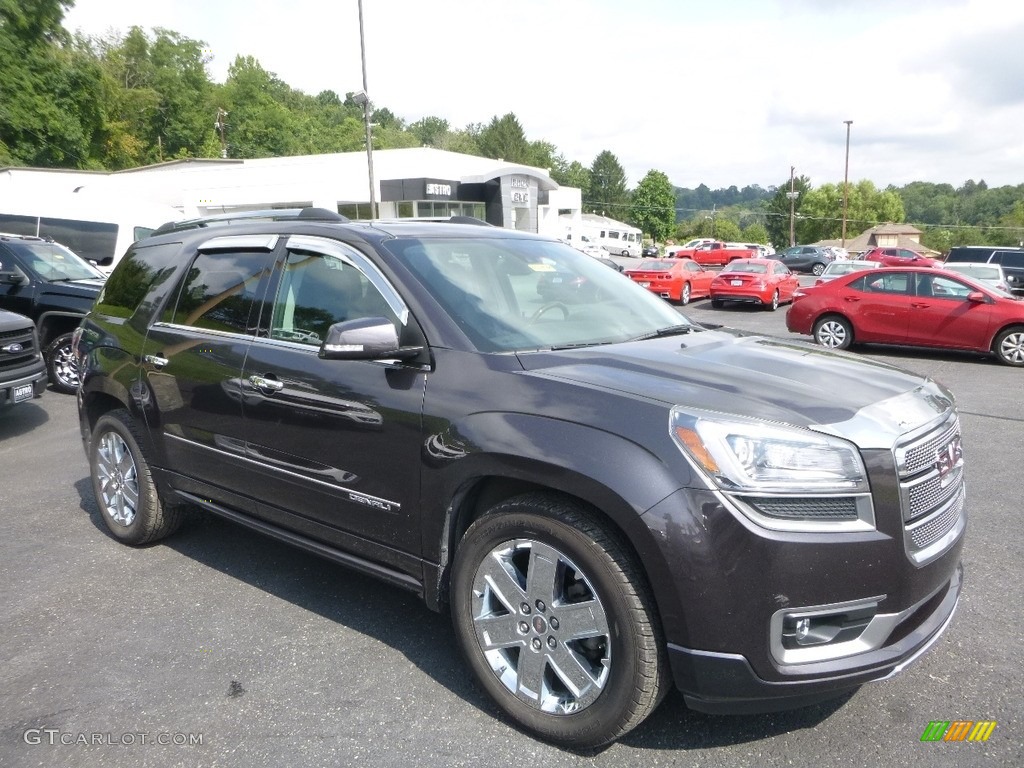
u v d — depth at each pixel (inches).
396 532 125.7
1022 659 131.0
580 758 107.3
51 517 210.1
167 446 167.6
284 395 138.7
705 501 95.1
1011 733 111.4
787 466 96.0
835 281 552.1
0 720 117.9
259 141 3211.1
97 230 528.1
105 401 190.9
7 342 294.7
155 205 585.3
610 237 3267.7
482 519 113.9
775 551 94.1
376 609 153.0
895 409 107.2
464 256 144.5
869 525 97.6
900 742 109.8
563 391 108.9
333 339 116.2
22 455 279.7
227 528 199.0
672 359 120.4
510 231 167.3
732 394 105.4
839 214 4234.7
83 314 382.0
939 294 510.9
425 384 120.6
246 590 162.1
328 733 113.7
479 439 111.1
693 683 98.0
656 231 4665.4
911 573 100.7
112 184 1000.2
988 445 274.8
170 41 2765.7
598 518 103.1
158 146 2706.7
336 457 131.6
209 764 107.2
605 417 103.3
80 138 1782.7
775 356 127.3
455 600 118.3
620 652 101.1
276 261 150.8
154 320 171.6
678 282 965.2
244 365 146.9
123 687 126.3
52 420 336.2
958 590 117.3
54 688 126.3
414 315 126.3
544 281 149.6
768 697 97.7
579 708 106.3
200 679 128.4
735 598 94.8
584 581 104.5
